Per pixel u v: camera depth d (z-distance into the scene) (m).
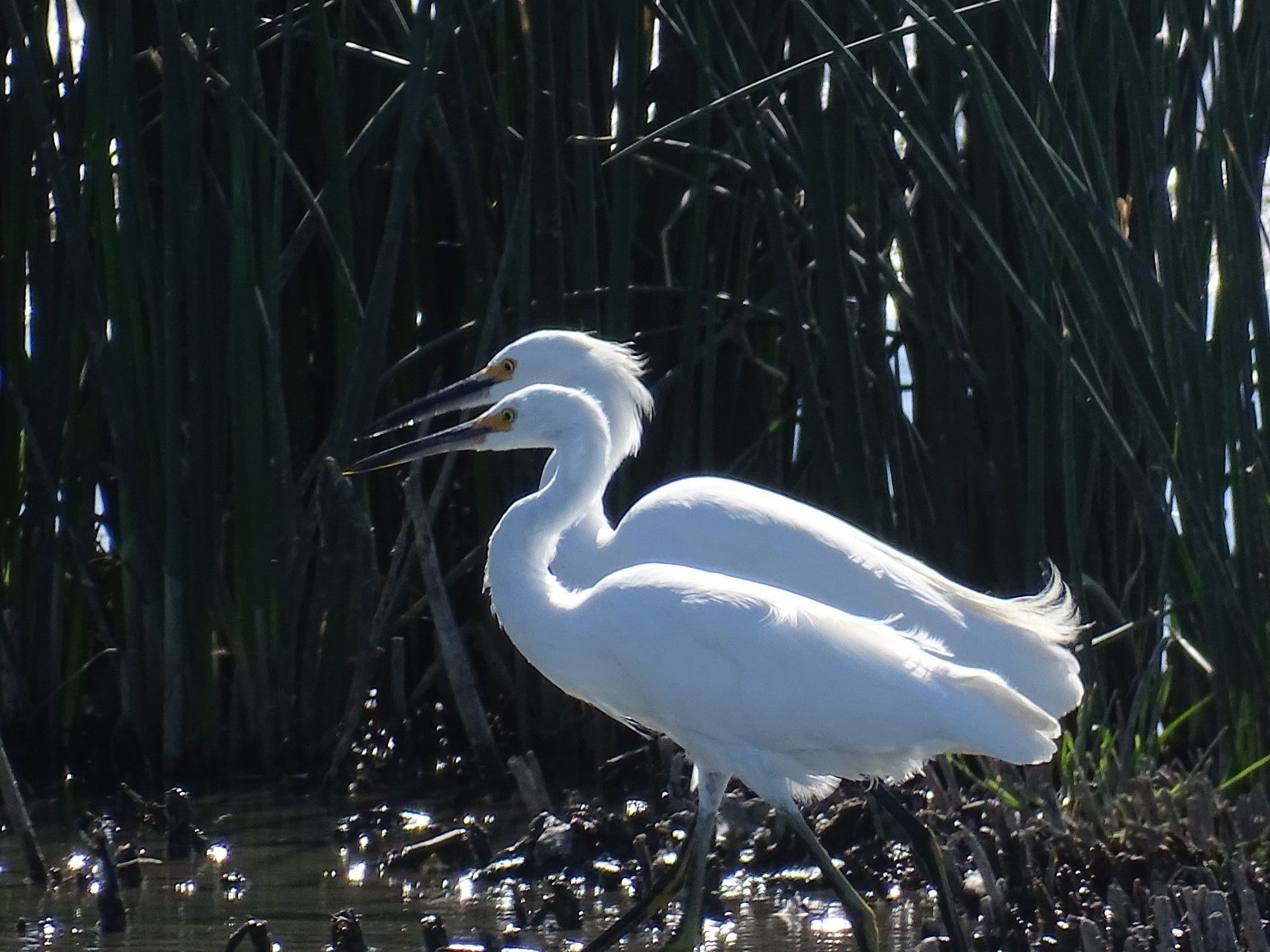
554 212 13.23
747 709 8.89
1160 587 11.27
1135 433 13.10
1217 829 10.51
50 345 13.59
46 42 13.63
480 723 13.42
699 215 13.15
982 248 11.01
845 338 12.48
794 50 12.38
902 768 9.08
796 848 11.24
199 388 13.05
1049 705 9.60
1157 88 10.72
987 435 13.15
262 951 9.12
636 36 13.02
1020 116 10.66
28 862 10.97
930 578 10.12
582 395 9.91
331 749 13.75
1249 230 10.84
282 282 13.11
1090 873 10.10
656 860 10.88
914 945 9.68
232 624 13.52
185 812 11.66
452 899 10.64
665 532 10.52
